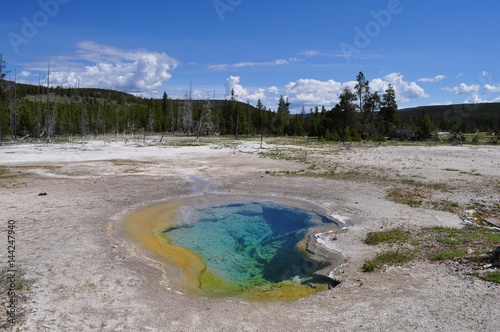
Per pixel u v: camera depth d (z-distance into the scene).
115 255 11.74
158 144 61.06
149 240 13.88
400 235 13.65
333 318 7.85
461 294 8.62
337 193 21.62
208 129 94.88
